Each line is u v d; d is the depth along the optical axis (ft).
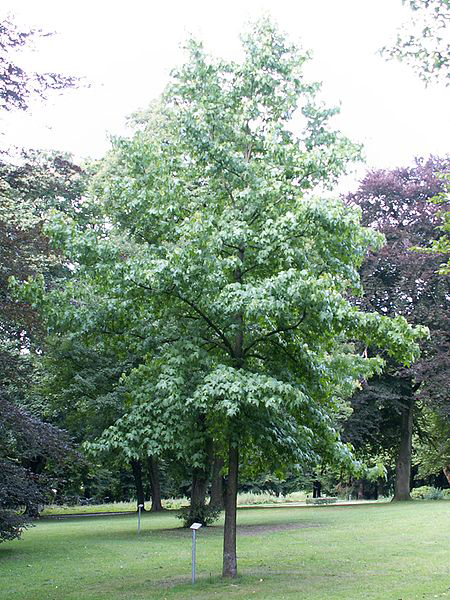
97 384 89.71
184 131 43.21
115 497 168.66
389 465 157.99
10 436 48.96
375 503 118.73
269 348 42.86
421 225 109.19
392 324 38.37
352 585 38.37
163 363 40.50
